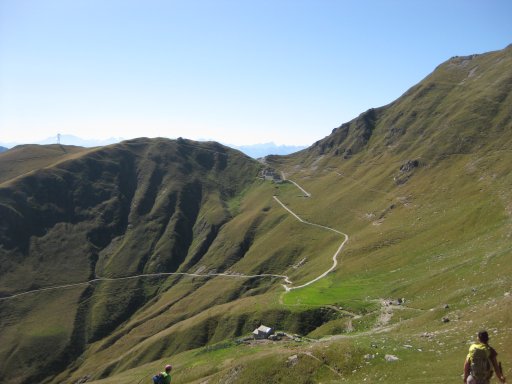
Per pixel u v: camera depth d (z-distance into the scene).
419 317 62.81
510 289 56.94
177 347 130.38
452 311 57.72
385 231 161.38
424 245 125.69
